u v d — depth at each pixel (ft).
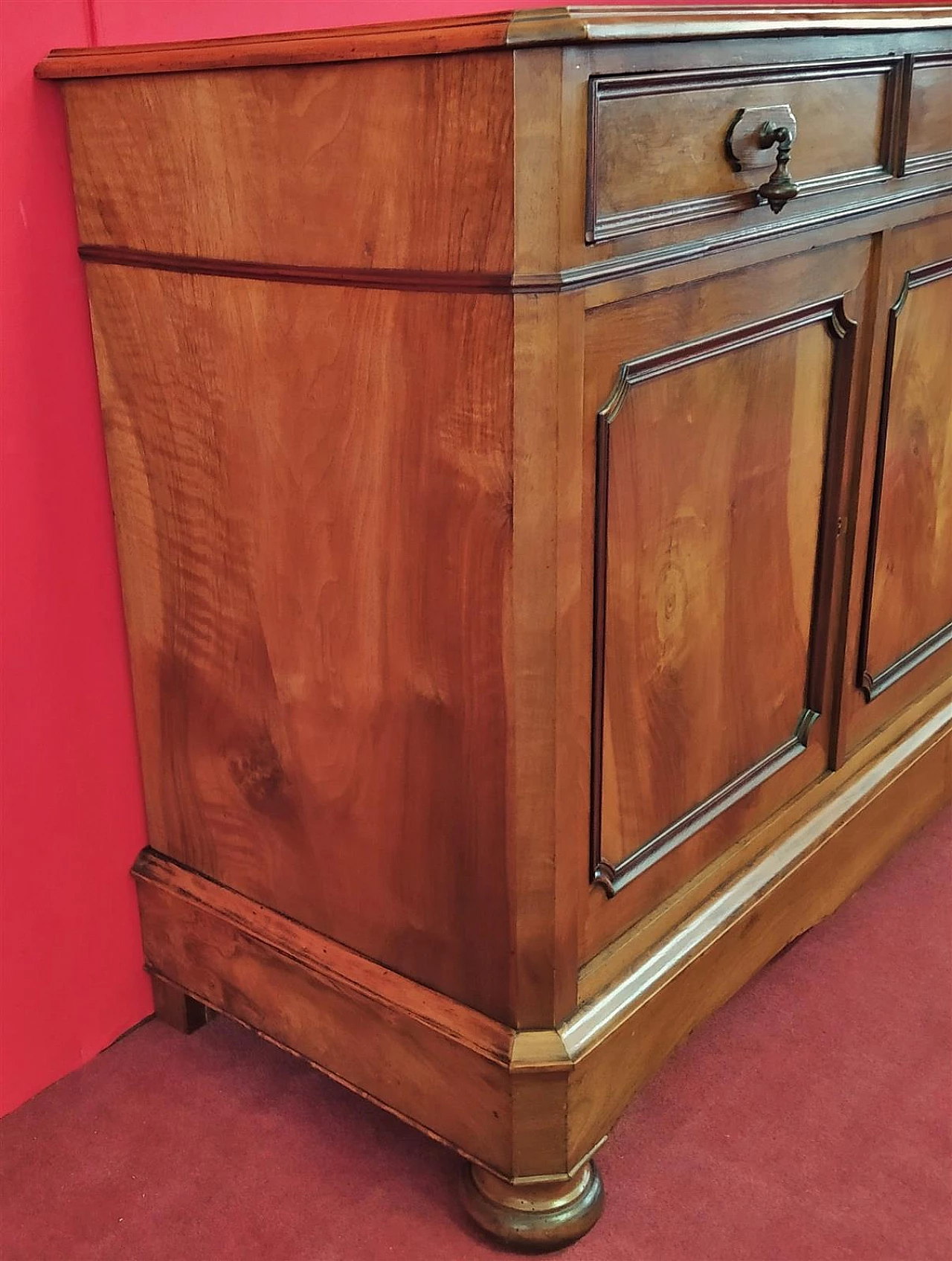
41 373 3.68
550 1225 3.57
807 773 4.48
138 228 3.42
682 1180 3.85
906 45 3.62
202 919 4.20
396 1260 3.60
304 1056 4.08
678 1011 3.90
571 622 3.03
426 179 2.72
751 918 4.15
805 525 4.02
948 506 4.94
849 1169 3.88
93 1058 4.44
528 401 2.76
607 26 2.50
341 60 2.73
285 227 3.05
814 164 3.44
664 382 3.18
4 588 3.76
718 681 3.81
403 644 3.27
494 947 3.40
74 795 4.15
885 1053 4.36
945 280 4.42
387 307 2.93
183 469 3.63
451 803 3.34
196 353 3.43
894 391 4.27
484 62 2.53
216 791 4.05
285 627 3.57
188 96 3.10
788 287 3.52
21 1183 3.88
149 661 4.08
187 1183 3.88
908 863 5.45
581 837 3.35
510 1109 3.45
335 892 3.80
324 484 3.27
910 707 5.12
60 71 3.35
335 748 3.59
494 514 2.92
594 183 2.67
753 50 3.01
